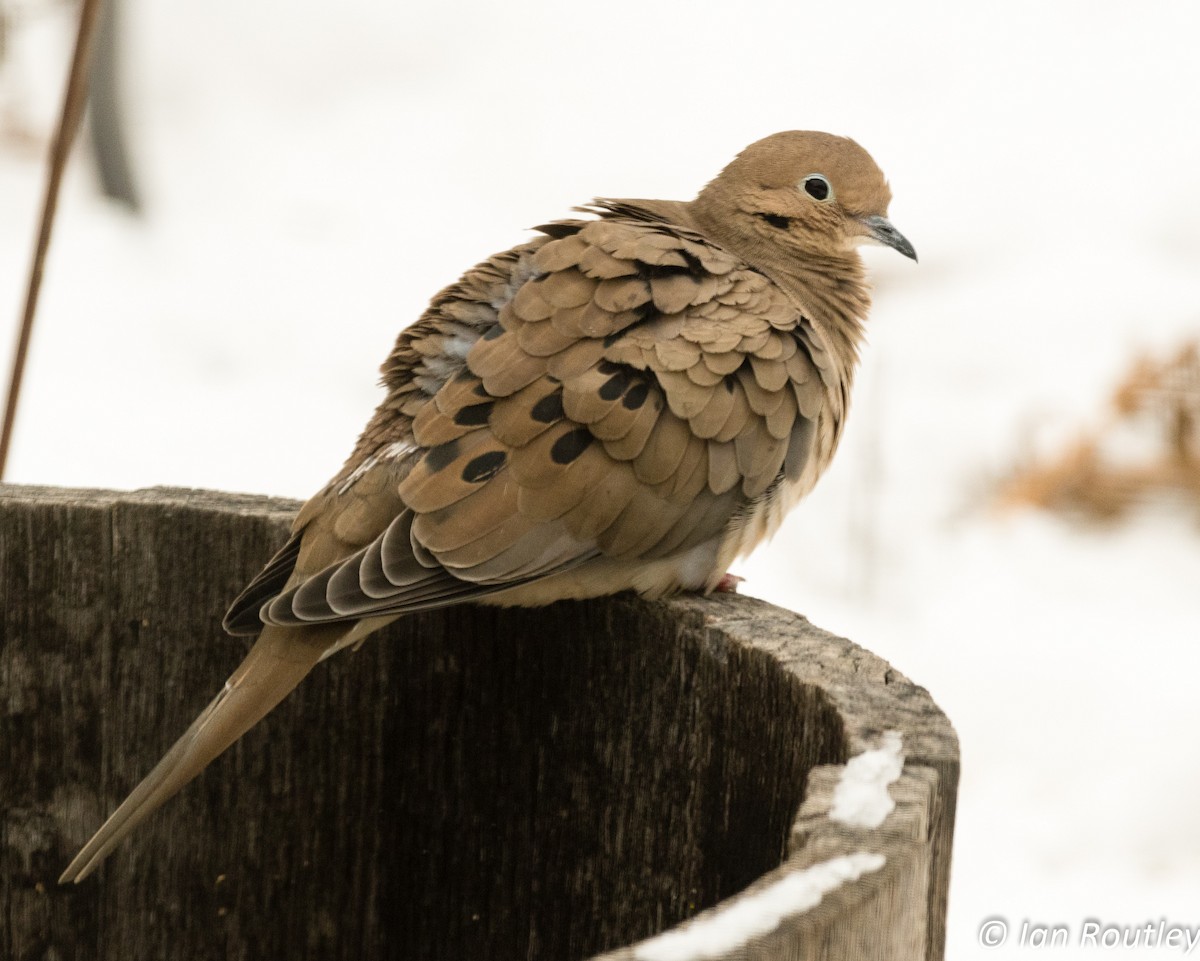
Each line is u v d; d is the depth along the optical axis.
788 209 8.09
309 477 16.23
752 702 5.46
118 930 6.77
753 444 6.54
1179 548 15.27
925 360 18.31
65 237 20.20
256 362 18.39
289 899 6.71
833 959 3.79
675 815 5.89
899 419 17.19
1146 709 13.15
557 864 6.30
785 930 3.69
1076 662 13.66
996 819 11.90
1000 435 16.67
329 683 6.60
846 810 4.21
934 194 22.11
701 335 6.50
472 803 6.50
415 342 6.60
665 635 5.95
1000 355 18.28
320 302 19.73
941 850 4.50
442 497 6.10
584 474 6.21
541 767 6.36
